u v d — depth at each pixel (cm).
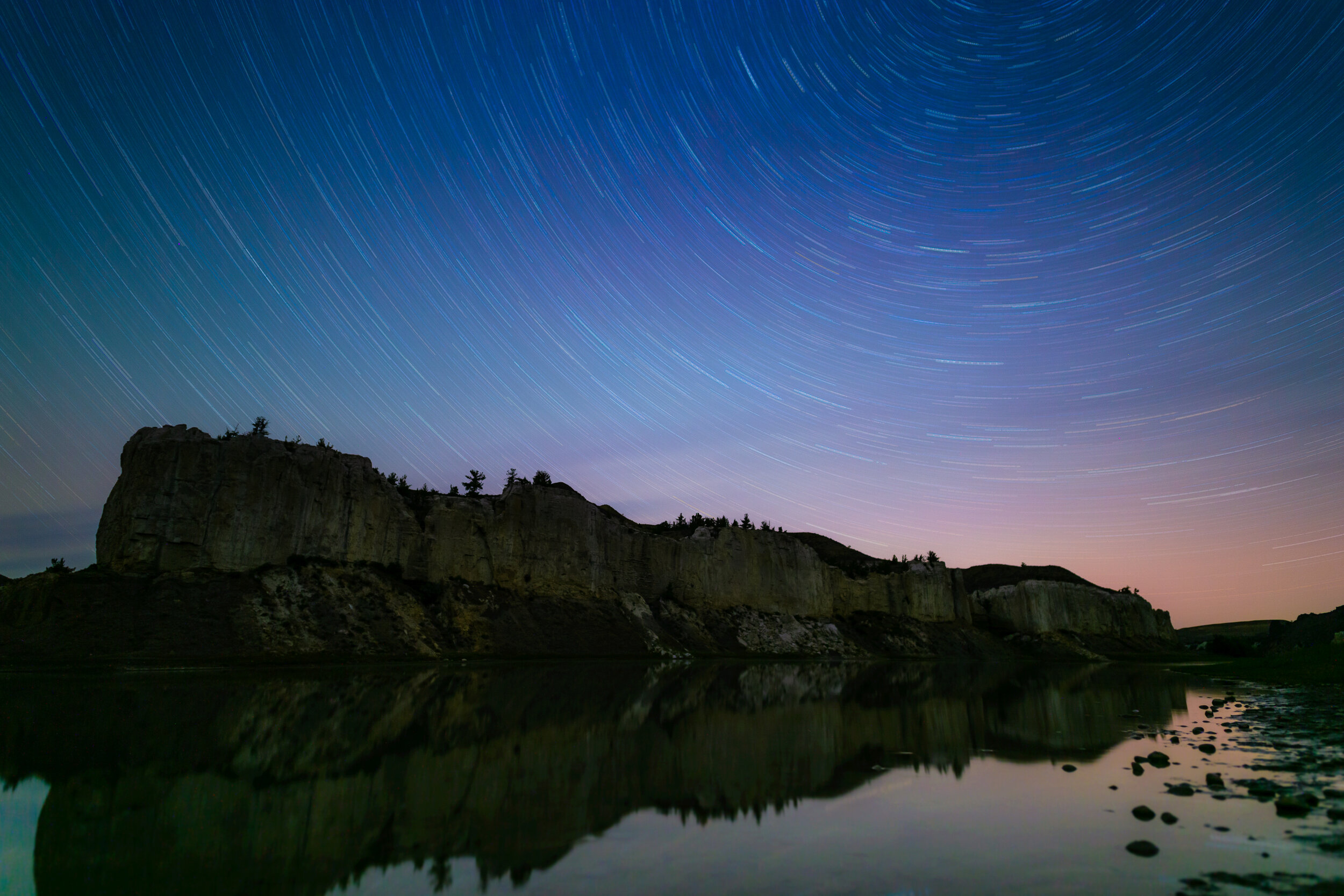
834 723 2652
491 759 1780
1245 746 2002
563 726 2398
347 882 916
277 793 1394
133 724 2191
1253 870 920
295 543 6206
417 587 7175
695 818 1255
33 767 1588
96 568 5338
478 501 8206
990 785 1541
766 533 11569
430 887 898
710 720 2695
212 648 4959
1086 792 1452
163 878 927
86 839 1090
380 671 4697
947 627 13575
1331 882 869
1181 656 13988
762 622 10388
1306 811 1220
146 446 5722
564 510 8738
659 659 7656
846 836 1134
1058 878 909
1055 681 5591
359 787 1454
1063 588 15988
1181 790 1420
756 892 873
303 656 5241
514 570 8012
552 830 1169
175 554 5512
